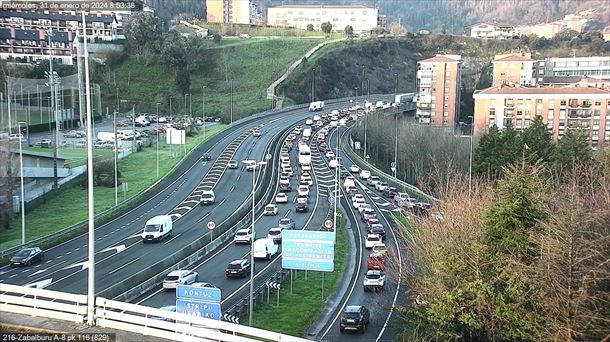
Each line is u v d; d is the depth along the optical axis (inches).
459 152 3398.1
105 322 778.8
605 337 842.8
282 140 4463.6
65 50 6456.7
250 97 6264.8
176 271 1637.6
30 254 1836.9
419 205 2418.8
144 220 2465.6
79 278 1643.7
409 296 1423.5
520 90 4429.1
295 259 1466.5
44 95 4904.0
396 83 7593.5
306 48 7598.4
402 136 3949.3
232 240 2209.6
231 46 7544.3
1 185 2332.7
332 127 5036.9
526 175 1107.9
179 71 6387.8
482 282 969.5
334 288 1683.1
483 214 1111.6
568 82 5807.1
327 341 1205.1
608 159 1849.2
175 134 3469.5
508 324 942.4
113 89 6200.8
